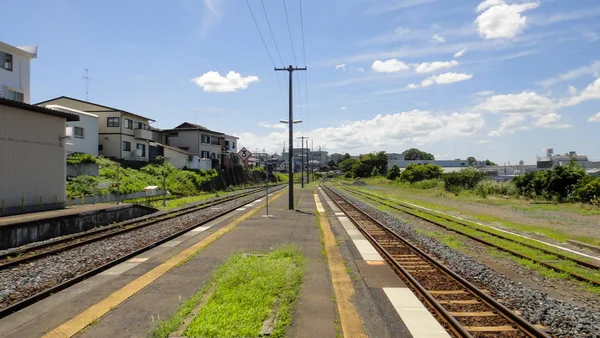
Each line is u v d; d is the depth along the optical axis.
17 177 17.89
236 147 77.50
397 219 19.39
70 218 15.71
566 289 8.04
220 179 55.56
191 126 59.28
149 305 6.29
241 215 20.66
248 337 4.96
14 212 17.19
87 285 7.54
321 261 9.50
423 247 12.00
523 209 26.42
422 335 5.29
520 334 5.39
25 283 7.89
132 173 36.06
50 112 19.48
